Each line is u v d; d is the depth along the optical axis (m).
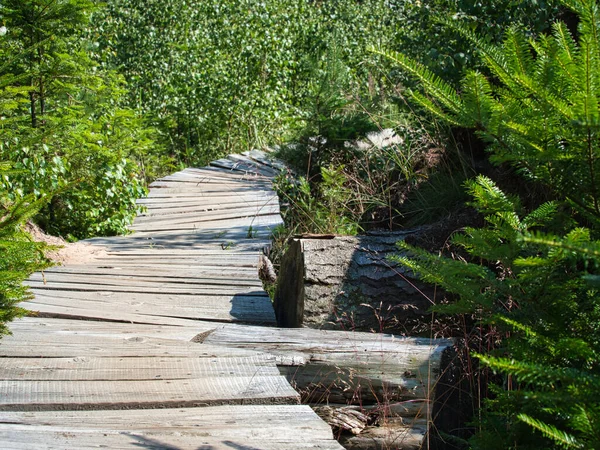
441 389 3.52
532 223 2.22
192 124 13.34
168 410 3.11
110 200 7.60
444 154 7.28
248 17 14.35
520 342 2.12
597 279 1.64
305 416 3.06
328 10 16.42
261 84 13.63
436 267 2.38
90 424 2.94
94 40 12.55
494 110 2.01
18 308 3.51
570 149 1.96
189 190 9.73
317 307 4.21
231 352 3.79
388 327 4.18
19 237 3.58
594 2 1.81
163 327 4.31
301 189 8.05
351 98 10.02
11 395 3.20
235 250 6.69
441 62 6.91
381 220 7.45
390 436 3.35
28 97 7.60
